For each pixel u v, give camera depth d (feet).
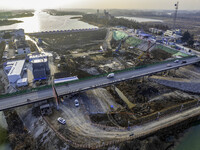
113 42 566.77
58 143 159.43
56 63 374.43
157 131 176.86
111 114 209.97
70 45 534.37
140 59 396.98
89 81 249.34
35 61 312.09
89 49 491.72
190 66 354.33
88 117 197.77
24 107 216.33
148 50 457.68
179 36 559.38
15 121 197.06
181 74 322.75
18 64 329.72
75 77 280.72
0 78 306.14
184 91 277.44
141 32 624.59
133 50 483.10
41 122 186.19
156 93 265.54
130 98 246.68
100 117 202.80
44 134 171.63
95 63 384.06
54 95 194.90
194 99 252.42
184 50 429.38
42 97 208.13
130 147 152.35
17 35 581.94
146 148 150.61
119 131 176.45
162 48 452.35
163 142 173.58
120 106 229.66
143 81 298.35
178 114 208.23
